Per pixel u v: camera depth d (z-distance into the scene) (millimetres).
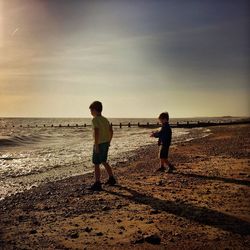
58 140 17891
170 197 3453
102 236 2367
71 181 4848
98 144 4031
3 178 5336
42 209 3219
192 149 8719
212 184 4043
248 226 2473
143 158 7371
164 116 5172
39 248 2158
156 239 2217
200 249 2080
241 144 9570
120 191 3850
